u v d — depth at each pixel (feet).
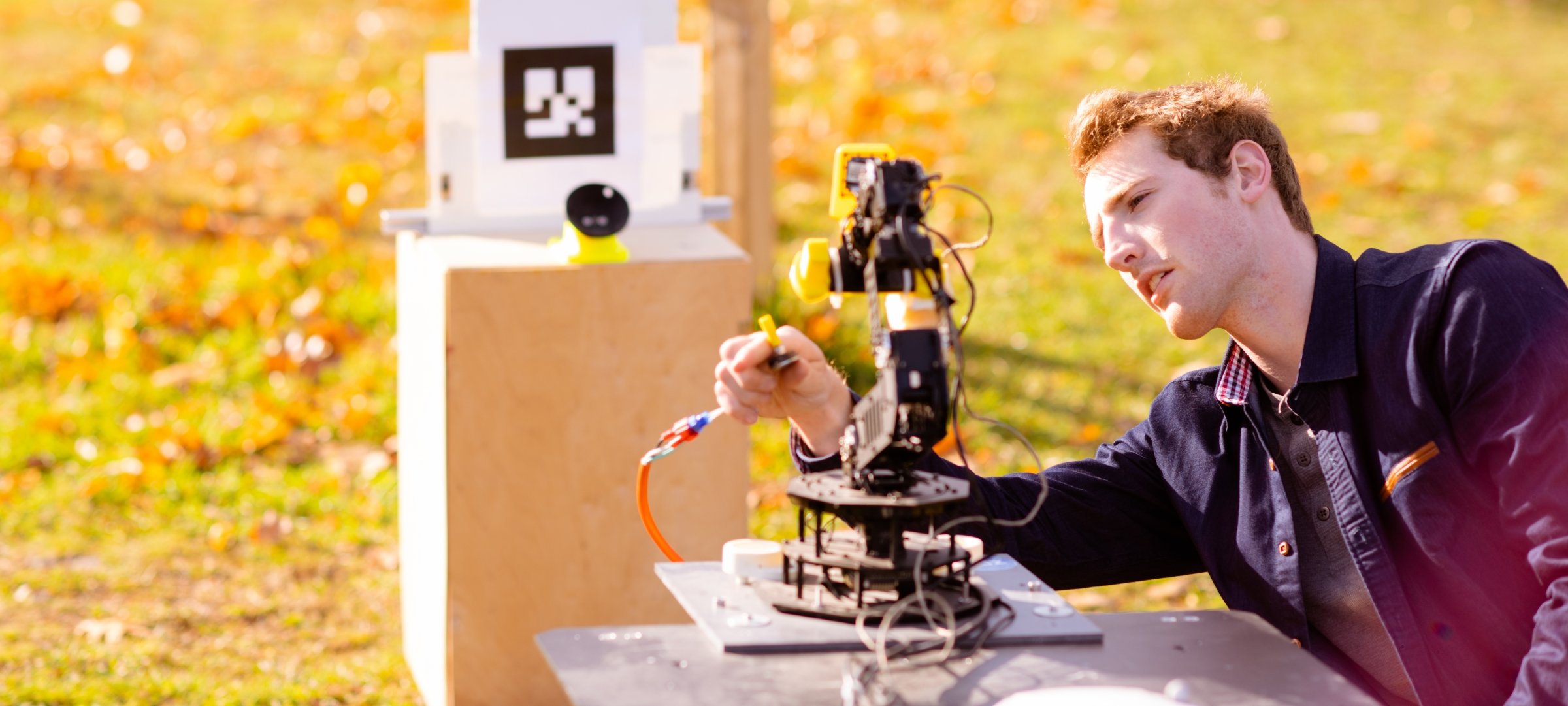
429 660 10.88
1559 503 5.89
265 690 11.47
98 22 34.81
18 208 23.12
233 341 18.56
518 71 10.93
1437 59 31.24
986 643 5.24
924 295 5.41
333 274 20.63
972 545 5.77
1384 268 6.54
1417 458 6.30
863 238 5.54
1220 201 6.46
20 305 19.51
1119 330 18.74
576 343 9.97
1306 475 6.77
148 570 13.60
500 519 10.07
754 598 5.56
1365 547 6.36
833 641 5.19
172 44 32.91
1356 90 28.89
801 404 6.21
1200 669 5.13
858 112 27.07
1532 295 6.16
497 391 9.91
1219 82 6.72
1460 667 6.32
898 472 5.45
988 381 17.11
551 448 10.06
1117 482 7.42
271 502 14.87
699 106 11.29
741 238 17.57
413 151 26.40
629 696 4.84
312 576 13.62
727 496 10.44
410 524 11.42
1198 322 6.57
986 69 30.30
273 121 27.89
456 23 34.76
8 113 28.07
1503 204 23.00
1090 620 5.47
